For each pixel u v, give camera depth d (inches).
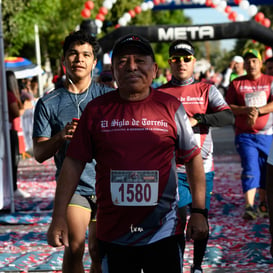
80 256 203.5
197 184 164.2
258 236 321.7
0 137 393.1
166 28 670.5
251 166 366.3
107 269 163.0
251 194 366.3
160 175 157.5
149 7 722.8
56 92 215.8
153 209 157.2
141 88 159.0
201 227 160.2
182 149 162.9
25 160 745.6
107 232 160.1
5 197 402.6
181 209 249.0
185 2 788.6
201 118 259.0
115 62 159.8
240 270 263.0
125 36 160.2
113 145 157.6
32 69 870.4
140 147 156.9
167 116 159.6
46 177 586.6
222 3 716.0
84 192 205.3
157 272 160.6
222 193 464.1
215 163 649.6
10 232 347.6
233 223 357.4
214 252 290.4
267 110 359.3
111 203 158.1
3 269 269.6
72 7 1471.5
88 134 161.0
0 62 395.9
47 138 213.3
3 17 1114.1
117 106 160.1
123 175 156.9
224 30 673.0
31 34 1243.8
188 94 269.3
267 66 424.2
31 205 429.1
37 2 1216.2
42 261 283.0
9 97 439.5
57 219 160.1
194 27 676.1
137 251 159.2
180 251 162.2
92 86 218.5
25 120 775.7
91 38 214.2
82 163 162.7
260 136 366.6
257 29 679.7
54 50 1562.5
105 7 688.4
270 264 271.1
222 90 824.9
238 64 554.6
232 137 947.3
